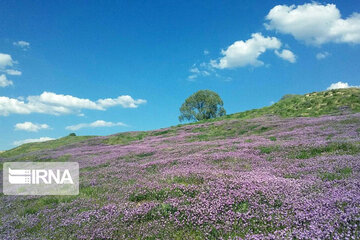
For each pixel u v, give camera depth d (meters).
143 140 38.12
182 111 87.56
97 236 6.60
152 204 8.09
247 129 32.16
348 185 7.68
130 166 16.75
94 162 21.78
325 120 26.80
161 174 12.48
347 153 12.62
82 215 8.05
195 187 9.07
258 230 5.90
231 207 7.12
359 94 36.16
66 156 30.28
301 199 7.00
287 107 41.56
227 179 9.39
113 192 10.70
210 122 45.38
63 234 7.07
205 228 6.33
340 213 5.87
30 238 7.14
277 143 17.50
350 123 23.08
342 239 4.98
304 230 5.38
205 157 15.73
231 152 16.58
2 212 10.30
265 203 7.18
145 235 6.43
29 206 10.30
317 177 9.26
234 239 5.68
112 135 48.28
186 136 34.41
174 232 6.48
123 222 7.25
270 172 10.90
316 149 14.19
